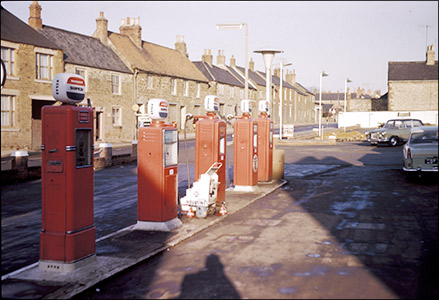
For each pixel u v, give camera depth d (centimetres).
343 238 749
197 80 4778
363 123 6166
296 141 3378
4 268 619
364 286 518
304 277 553
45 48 2752
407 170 1411
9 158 1816
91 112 609
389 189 1297
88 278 553
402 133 3050
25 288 523
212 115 1057
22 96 2588
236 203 1083
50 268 582
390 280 537
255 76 7175
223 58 6562
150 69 3956
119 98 3591
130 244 715
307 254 656
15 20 2727
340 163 2095
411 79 5959
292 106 8406
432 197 1135
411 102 5984
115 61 3656
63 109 573
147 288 533
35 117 2758
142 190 813
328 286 520
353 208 1020
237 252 675
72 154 575
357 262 612
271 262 619
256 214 971
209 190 930
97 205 1115
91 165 611
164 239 745
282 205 1076
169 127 823
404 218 900
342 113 6231
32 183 1448
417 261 612
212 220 899
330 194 1232
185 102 4581
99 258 638
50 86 2781
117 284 550
